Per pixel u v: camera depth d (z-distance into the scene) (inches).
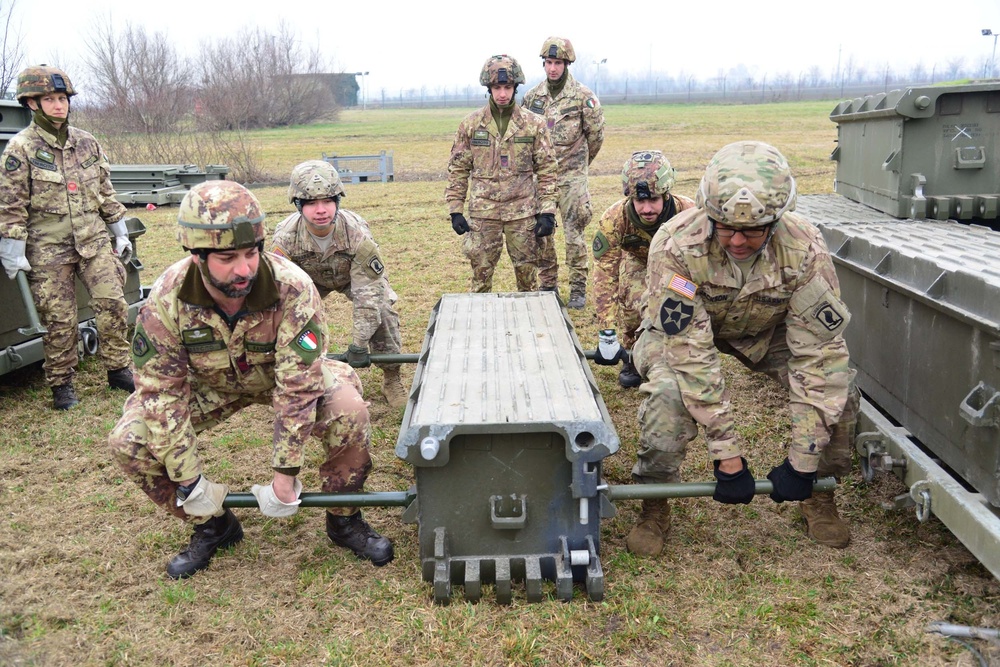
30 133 208.4
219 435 198.2
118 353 230.5
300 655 119.0
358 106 3639.3
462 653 118.3
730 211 115.3
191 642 122.0
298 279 126.0
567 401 129.0
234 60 1662.2
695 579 134.0
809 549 142.9
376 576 137.8
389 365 208.2
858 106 213.3
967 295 124.8
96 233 220.4
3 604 131.8
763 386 218.1
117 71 1021.2
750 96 3088.1
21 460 187.8
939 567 135.8
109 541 150.8
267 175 817.5
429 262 376.8
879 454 145.9
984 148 181.0
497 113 244.5
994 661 114.0
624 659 116.8
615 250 189.2
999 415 115.2
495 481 127.0
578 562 127.2
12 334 222.7
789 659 116.2
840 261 172.4
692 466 175.3
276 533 152.1
